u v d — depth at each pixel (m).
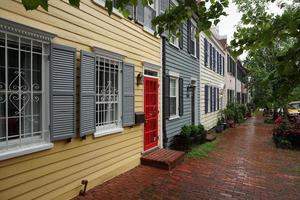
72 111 4.78
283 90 2.20
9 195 3.78
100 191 5.46
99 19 5.74
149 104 8.31
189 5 3.09
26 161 4.04
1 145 3.77
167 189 5.78
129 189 5.66
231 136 14.70
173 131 10.23
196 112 13.44
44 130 4.35
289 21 2.17
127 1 2.42
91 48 5.47
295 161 8.84
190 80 12.45
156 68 8.66
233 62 28.05
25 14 3.99
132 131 7.18
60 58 4.52
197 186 6.05
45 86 4.37
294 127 11.91
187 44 11.95
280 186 6.24
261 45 2.52
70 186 4.94
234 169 7.62
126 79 6.67
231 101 25.69
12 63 4.00
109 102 6.23
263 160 8.91
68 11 4.87
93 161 5.57
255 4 10.52
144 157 7.59
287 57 2.10
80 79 5.03
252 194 5.67
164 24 3.37
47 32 4.25
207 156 9.27
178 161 7.92
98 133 5.65
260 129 18.33
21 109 4.09
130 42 7.04
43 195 4.34
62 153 4.73
